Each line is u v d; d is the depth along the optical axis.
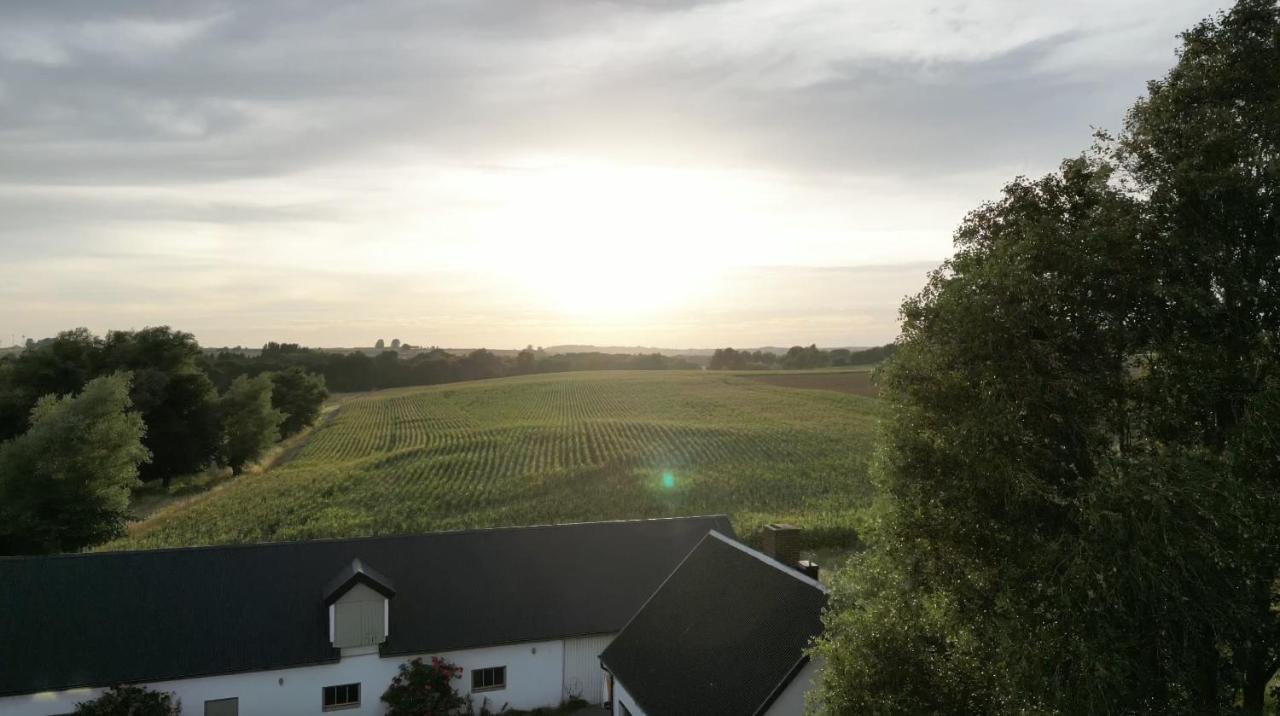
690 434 95.75
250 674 23.94
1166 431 12.34
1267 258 12.06
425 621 26.38
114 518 51.75
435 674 25.30
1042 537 12.32
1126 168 13.15
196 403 81.81
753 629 20.09
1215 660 11.52
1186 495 10.55
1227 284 11.88
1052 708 11.34
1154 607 10.96
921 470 13.87
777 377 175.12
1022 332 12.29
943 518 13.50
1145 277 12.30
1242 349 12.03
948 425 13.27
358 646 24.95
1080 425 12.04
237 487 73.44
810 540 46.47
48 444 49.16
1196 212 12.23
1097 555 11.04
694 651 21.25
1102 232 12.02
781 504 58.44
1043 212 13.21
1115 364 12.80
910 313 14.15
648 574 30.03
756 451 83.00
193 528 56.34
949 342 13.30
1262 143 11.85
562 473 74.12
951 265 14.00
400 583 27.42
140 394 73.75
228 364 158.00
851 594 17.03
